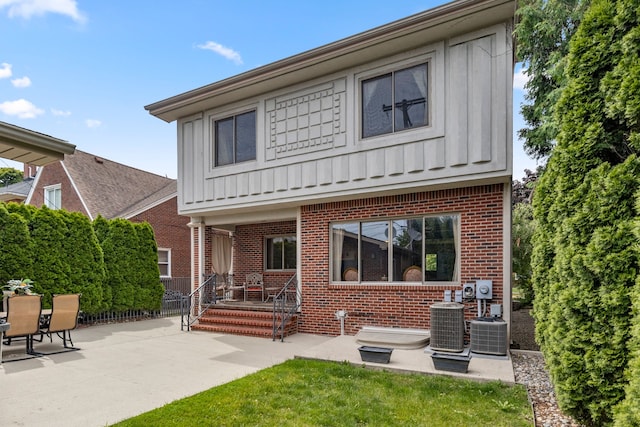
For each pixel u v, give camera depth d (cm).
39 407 466
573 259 358
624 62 331
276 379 558
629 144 342
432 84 780
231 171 1042
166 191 1992
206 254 1182
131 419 424
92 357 721
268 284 1284
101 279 1149
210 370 627
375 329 839
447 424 410
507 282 742
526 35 880
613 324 327
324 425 411
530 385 540
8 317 708
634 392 275
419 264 841
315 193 907
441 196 816
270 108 989
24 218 1011
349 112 873
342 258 935
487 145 719
